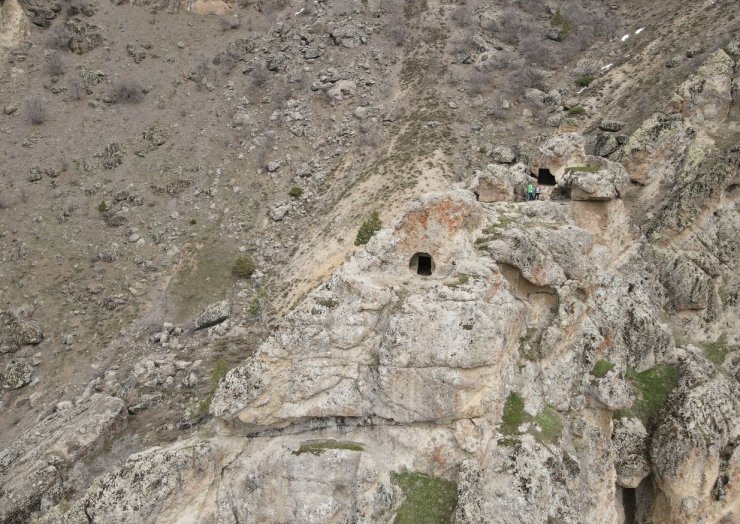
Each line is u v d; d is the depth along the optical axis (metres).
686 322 35.78
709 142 41.09
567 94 62.41
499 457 21.22
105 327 45.84
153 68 75.00
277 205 56.72
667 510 28.94
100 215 55.78
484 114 61.75
